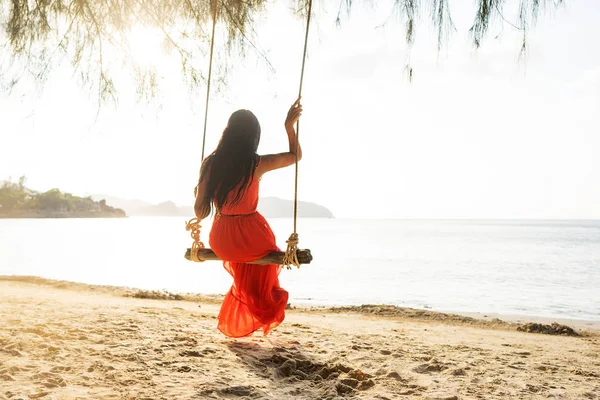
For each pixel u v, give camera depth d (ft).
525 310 56.39
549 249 214.28
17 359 12.79
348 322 33.37
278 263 13.98
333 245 231.50
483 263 132.87
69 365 12.71
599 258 156.87
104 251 149.59
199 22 18.45
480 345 24.61
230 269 15.48
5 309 21.97
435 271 107.24
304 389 12.71
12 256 121.08
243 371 13.64
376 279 88.89
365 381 13.79
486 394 13.32
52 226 463.83
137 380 11.98
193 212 14.78
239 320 16.17
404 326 33.88
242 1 17.43
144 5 18.42
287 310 42.06
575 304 61.77
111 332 17.13
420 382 14.20
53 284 51.29
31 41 18.02
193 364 13.83
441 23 13.98
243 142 14.01
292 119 14.23
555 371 17.31
